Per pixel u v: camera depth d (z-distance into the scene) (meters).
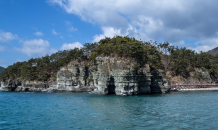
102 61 85.62
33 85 129.75
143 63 90.69
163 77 103.06
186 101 58.25
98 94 85.69
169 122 32.78
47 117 37.44
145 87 87.00
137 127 29.91
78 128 29.59
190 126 30.44
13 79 146.62
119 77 77.56
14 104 56.31
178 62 125.94
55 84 125.25
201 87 120.31
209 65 134.50
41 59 146.12
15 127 30.89
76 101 60.81
